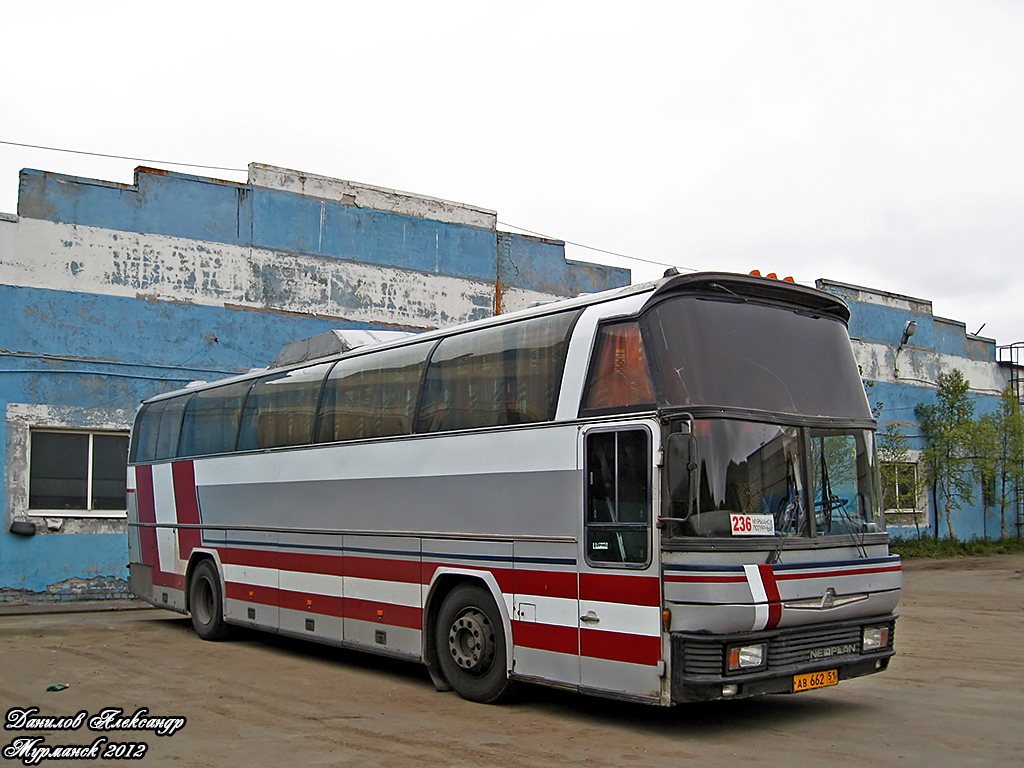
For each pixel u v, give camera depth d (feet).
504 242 77.56
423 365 33.58
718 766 22.20
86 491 60.23
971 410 104.06
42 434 59.11
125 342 61.21
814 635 25.70
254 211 66.44
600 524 25.71
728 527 24.09
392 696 31.32
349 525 36.09
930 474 102.94
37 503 58.70
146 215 62.54
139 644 44.14
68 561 58.75
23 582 57.41
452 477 31.22
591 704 29.68
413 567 32.65
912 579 74.49
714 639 23.34
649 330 25.31
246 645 44.14
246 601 42.63
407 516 33.09
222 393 46.65
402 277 72.02
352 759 22.93
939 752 23.54
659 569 23.90
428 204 73.97
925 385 106.01
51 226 59.47
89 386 59.93
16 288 58.13
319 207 69.05
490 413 30.14
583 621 25.98
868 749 23.88
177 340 62.90
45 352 58.75
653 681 23.88
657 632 23.86
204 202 64.64
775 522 25.13
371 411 35.86
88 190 60.80
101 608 57.82
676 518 23.71
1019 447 107.76
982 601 59.98
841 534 26.71
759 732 25.82
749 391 25.73
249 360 65.26
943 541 101.60
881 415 100.17
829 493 26.73
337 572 36.60
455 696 31.24
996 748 23.94
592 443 26.27
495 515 29.30
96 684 33.06
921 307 106.83
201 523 46.75
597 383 26.55
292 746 24.27
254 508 42.45
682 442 23.58
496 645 29.12
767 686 24.43
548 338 28.55
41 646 42.80
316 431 38.70
